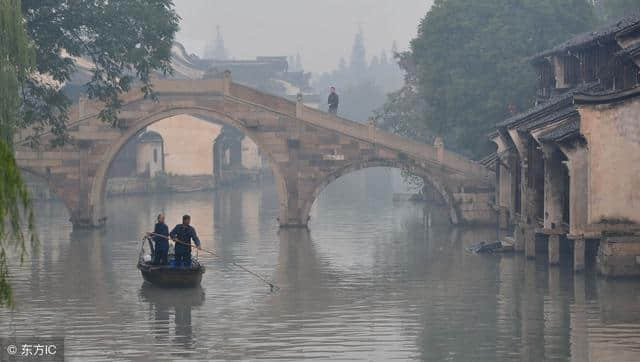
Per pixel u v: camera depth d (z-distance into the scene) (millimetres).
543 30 78625
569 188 49281
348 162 74375
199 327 38406
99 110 73062
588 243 51969
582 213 47656
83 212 73688
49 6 60062
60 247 63375
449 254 59594
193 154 118438
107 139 73375
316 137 74312
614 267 47188
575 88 61469
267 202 102125
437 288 47156
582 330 37156
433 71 81500
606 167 46906
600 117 46562
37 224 77875
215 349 34656
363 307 42500
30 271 52906
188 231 47656
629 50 47250
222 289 47312
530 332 37031
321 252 61188
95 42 64500
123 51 64062
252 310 41906
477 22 80938
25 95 61531
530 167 55000
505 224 69938
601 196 47062
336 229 75125
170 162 117938
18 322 39375
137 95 73312
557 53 65062
